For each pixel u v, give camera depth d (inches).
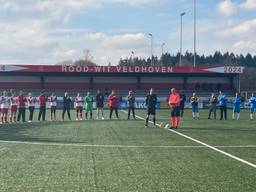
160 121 1403.8
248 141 833.5
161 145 762.2
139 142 804.6
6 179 457.4
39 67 2834.6
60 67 2847.0
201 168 532.4
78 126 1181.7
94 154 644.7
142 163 566.9
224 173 499.5
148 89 3026.6
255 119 1595.7
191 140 845.8
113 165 549.0
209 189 417.7
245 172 506.0
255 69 5629.9
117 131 1032.2
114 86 3011.8
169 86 3034.0
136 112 2082.9
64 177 470.3
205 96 2965.1
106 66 2881.4
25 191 403.9
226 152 677.3
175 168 531.2
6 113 1349.7
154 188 421.4
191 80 3031.5
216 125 1263.5
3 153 648.4
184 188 421.7
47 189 412.8
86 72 2883.9
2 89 2933.1
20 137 885.2
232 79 3029.0
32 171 503.5
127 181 452.8
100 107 1571.1
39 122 1357.0
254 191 409.4
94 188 418.9
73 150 687.7
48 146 736.3
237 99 1646.2
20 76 2945.4
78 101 1531.7
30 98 1414.9
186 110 2362.2
